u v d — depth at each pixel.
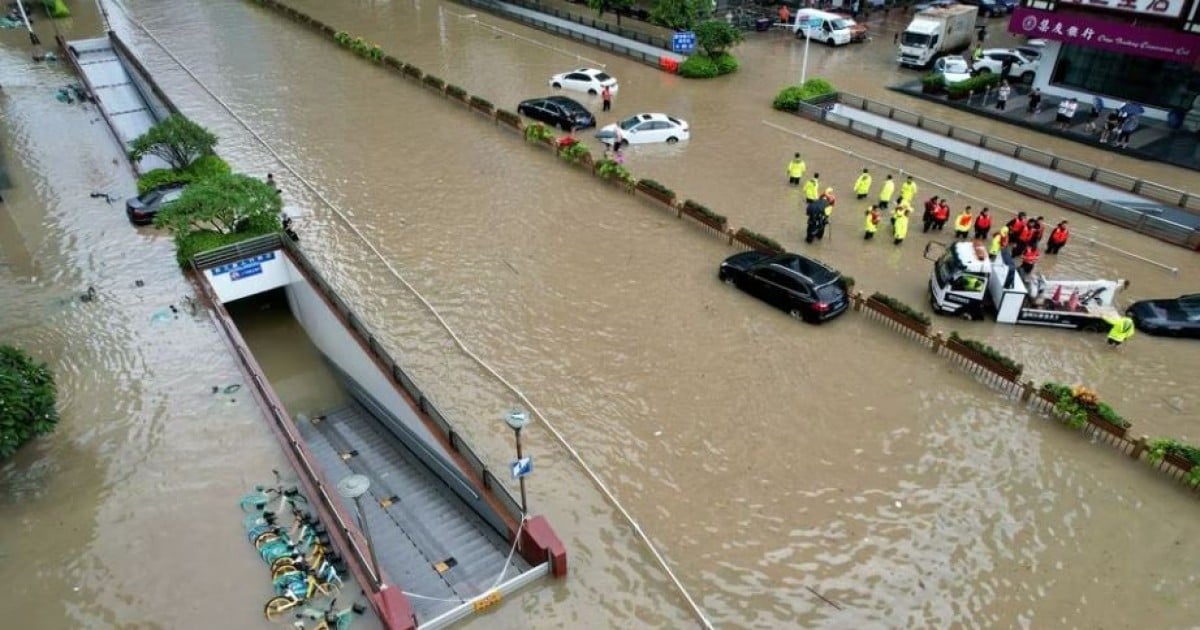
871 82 41.62
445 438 17.61
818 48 47.56
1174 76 34.12
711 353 21.20
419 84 41.38
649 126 33.66
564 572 15.12
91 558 15.25
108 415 18.88
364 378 21.80
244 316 27.41
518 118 34.84
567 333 22.06
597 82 39.06
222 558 15.14
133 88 42.59
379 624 13.80
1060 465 17.58
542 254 25.78
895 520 16.36
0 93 40.22
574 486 17.25
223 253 24.11
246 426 18.47
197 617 14.02
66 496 16.67
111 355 20.91
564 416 19.14
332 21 53.22
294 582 14.45
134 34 50.69
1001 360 19.44
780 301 22.62
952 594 14.87
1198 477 16.41
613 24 51.75
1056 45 37.00
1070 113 35.06
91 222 27.59
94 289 23.75
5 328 22.02
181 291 23.70
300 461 16.70
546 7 52.66
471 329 22.30
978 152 32.72
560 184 30.44
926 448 18.09
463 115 37.25
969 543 15.85
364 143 34.34
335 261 25.55
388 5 57.44
